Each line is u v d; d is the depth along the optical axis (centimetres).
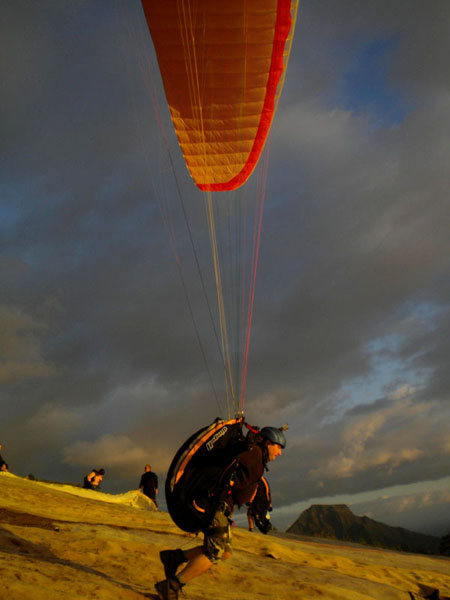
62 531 662
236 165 850
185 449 437
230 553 424
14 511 721
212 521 416
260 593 560
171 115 804
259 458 440
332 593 594
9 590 343
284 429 465
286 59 732
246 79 754
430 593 771
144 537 708
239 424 459
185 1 662
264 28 692
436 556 1318
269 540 905
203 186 876
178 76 757
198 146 832
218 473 427
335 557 829
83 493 1399
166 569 425
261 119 798
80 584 395
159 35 705
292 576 657
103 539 627
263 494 461
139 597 412
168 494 428
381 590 669
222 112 796
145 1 662
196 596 482
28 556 472
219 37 704
